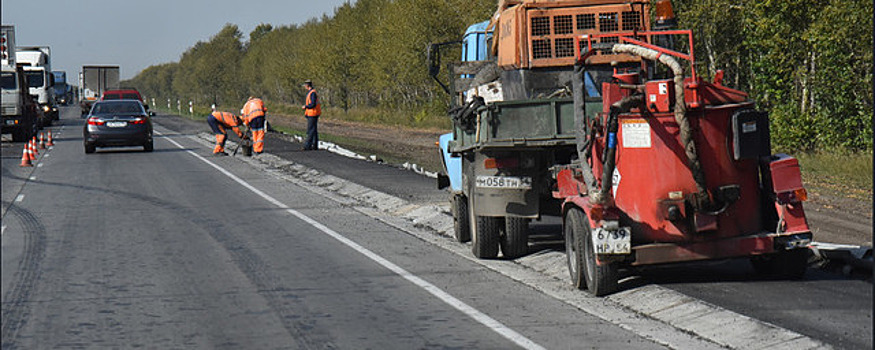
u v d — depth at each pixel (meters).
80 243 19.19
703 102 13.32
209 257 17.36
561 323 11.98
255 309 13.03
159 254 17.73
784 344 10.52
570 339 11.12
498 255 17.42
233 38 170.50
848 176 30.45
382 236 20.06
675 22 17.41
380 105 91.62
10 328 12.07
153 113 49.41
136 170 36.91
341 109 104.50
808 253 14.96
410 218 23.34
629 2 17.47
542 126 15.53
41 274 15.78
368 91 97.50
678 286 13.91
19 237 20.12
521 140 15.54
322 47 100.06
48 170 37.47
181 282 15.00
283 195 28.23
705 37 44.62
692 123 13.43
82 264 16.72
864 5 33.31
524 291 14.09
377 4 91.31
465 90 19.11
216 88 171.25
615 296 13.57
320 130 73.12
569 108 15.49
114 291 14.34
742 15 41.28
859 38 34.22
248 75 151.50
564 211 14.66
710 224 13.44
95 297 13.93
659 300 12.91
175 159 42.59
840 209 22.62
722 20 42.78
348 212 24.33
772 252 13.44
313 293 14.06
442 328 11.77
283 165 39.12
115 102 47.88
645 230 13.59
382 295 13.87
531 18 17.47
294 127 80.56
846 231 19.16
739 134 13.26
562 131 15.51
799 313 11.88
